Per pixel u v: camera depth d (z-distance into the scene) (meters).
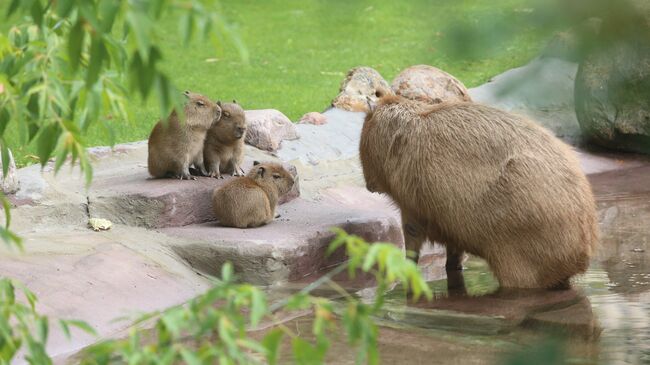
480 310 10.07
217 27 3.01
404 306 10.41
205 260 11.91
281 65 29.78
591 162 19.06
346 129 18.92
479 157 10.73
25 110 4.26
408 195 11.27
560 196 10.57
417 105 11.53
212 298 3.88
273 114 17.53
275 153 16.98
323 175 16.62
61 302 9.84
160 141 13.58
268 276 11.70
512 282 10.88
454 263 12.27
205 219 13.27
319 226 12.92
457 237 11.07
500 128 10.79
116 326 9.71
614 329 9.01
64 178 13.75
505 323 9.48
